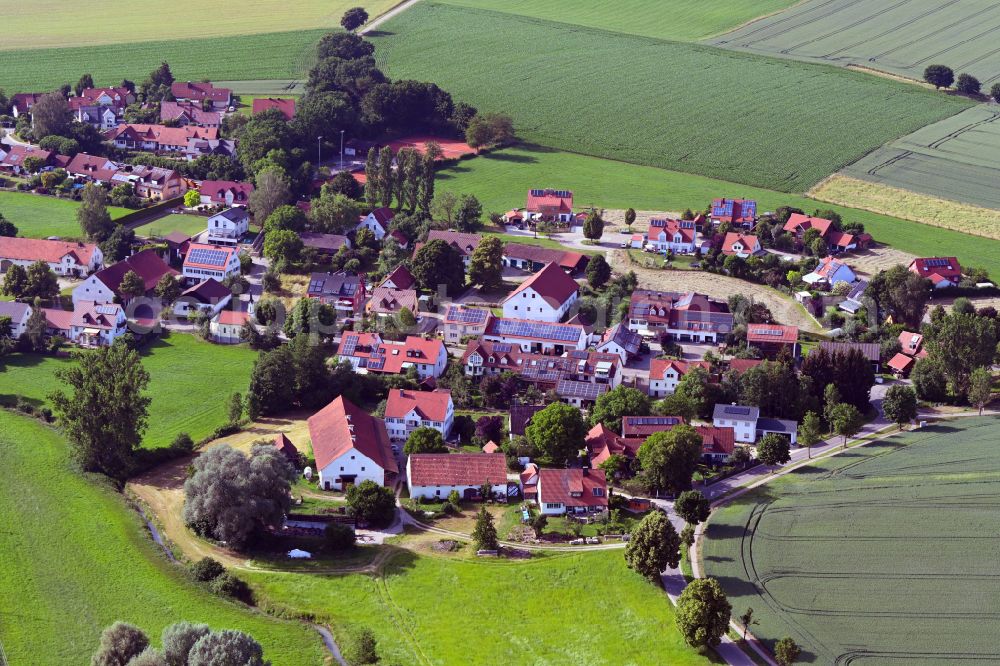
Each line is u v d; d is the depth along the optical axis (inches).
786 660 6565.0
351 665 6663.4
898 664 6619.1
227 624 7003.0
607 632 6973.4
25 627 6943.9
